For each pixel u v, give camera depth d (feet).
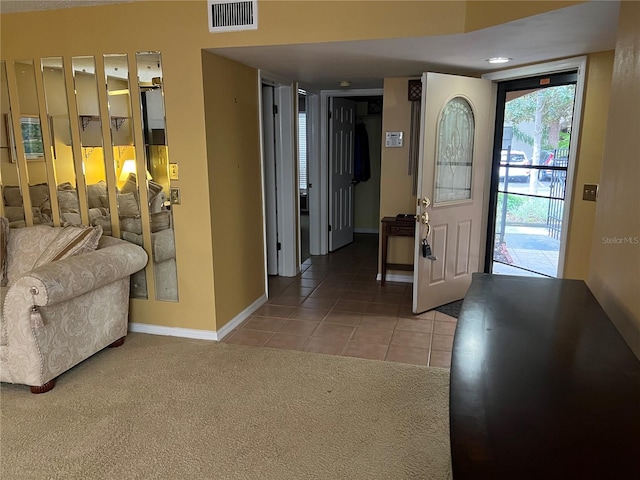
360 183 23.90
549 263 12.51
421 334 11.36
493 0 8.07
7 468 6.73
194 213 10.65
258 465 6.79
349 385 8.99
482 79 12.69
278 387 8.93
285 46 9.62
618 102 6.56
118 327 10.56
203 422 7.84
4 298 9.21
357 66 12.17
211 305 11.00
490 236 14.16
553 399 3.99
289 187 15.83
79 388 8.91
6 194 11.75
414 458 6.93
